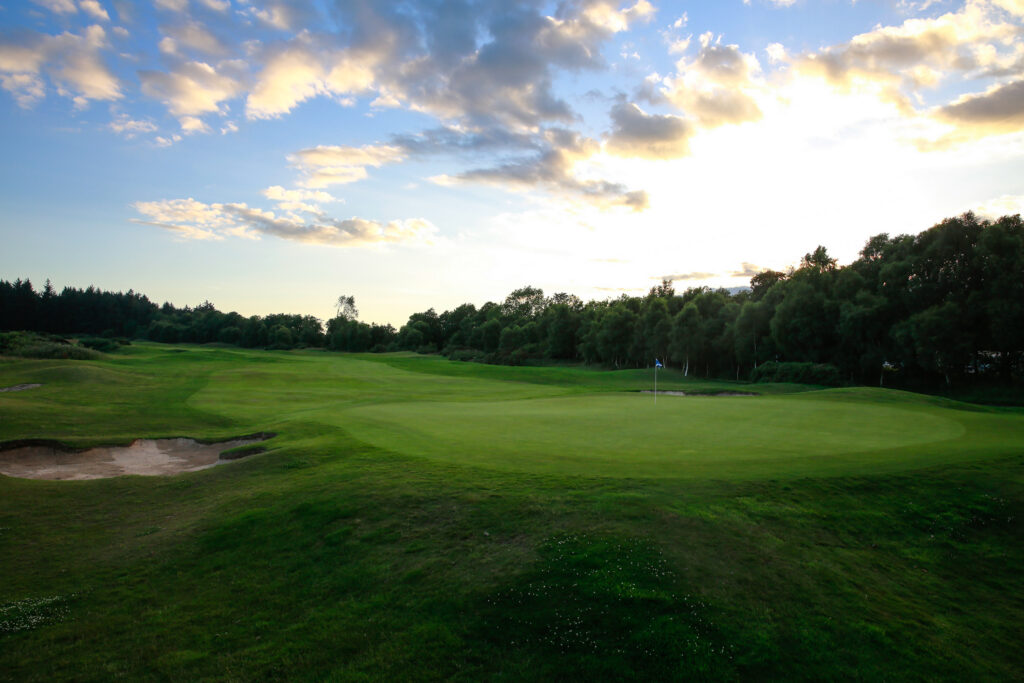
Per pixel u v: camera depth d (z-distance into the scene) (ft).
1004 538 35.12
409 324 526.16
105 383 128.36
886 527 35.70
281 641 27.07
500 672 24.34
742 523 34.63
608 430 65.57
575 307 477.36
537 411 86.02
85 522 43.68
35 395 102.68
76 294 549.95
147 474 56.29
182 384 139.03
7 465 58.39
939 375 182.80
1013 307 147.13
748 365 235.61
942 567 32.45
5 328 500.33
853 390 119.24
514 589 29.12
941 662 25.20
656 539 32.42
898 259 191.52
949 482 41.09
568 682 23.71
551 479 41.73
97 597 31.83
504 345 400.47
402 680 24.07
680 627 26.23
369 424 70.33
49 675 25.16
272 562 34.42
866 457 47.88
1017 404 148.25
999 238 154.61
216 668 25.35
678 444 55.93
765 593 28.76
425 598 29.27
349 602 29.68
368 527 36.76
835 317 193.36
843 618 27.48
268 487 46.16
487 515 36.50
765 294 226.79
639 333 267.80
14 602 31.22
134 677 24.94
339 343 489.67
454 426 68.95
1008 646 26.61
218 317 517.14
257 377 163.84
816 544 33.35
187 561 35.68
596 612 27.30
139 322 571.69
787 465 45.11
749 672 24.16
